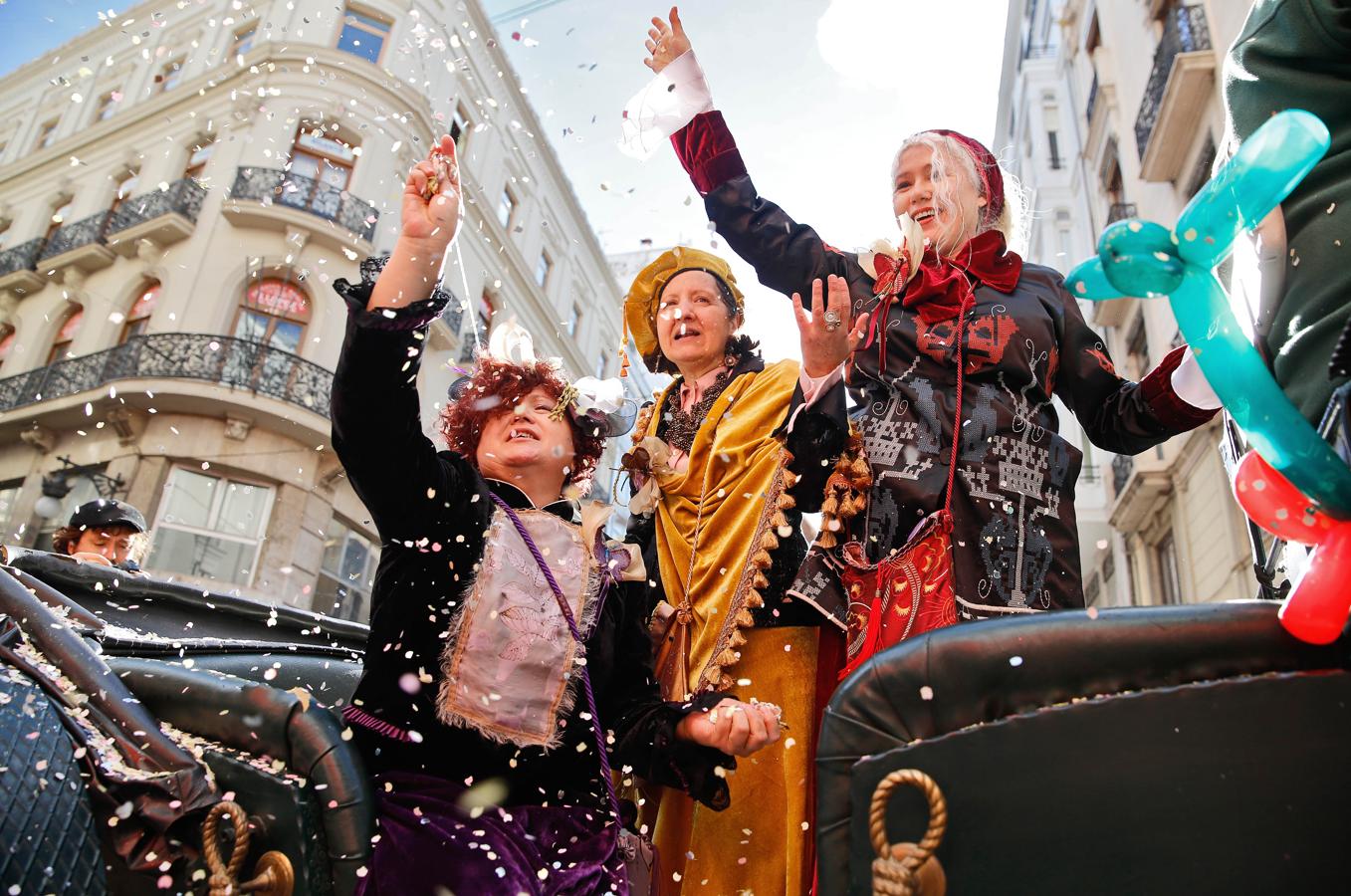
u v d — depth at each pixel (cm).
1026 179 2200
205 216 1560
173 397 1436
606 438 199
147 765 122
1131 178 1530
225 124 1602
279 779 118
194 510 1424
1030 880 88
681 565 212
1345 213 105
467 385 196
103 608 191
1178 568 1397
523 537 166
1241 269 116
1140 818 86
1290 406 90
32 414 1483
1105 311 1550
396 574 157
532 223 2008
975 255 204
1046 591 173
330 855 117
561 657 157
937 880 90
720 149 233
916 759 95
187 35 1811
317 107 1580
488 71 1806
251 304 1538
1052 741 90
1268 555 128
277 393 1461
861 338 206
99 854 118
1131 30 1533
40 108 2025
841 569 185
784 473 201
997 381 191
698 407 239
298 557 1459
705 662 195
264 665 186
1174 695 89
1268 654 90
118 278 1630
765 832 181
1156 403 183
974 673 95
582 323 2291
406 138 1598
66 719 124
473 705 148
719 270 255
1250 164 88
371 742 149
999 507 177
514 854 132
